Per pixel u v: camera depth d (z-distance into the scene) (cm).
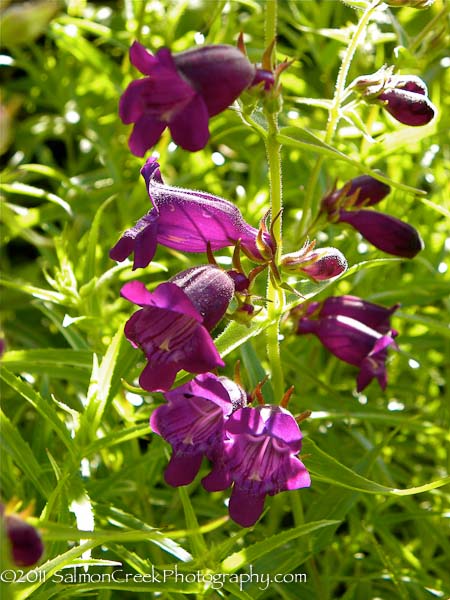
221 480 24
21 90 47
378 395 37
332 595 32
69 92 43
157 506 33
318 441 34
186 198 26
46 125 45
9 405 35
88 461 31
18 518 20
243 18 46
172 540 28
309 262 27
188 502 26
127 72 41
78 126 44
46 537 21
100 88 46
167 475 25
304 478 24
